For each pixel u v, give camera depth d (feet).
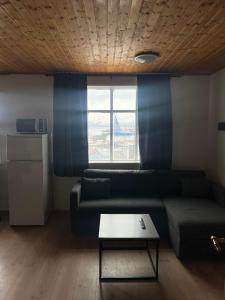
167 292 7.55
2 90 14.21
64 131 14.03
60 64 12.12
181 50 10.00
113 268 8.79
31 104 14.33
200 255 9.36
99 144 15.10
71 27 7.73
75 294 7.43
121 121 14.99
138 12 6.72
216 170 13.71
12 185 12.43
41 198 12.53
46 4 6.28
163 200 12.19
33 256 9.65
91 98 14.87
